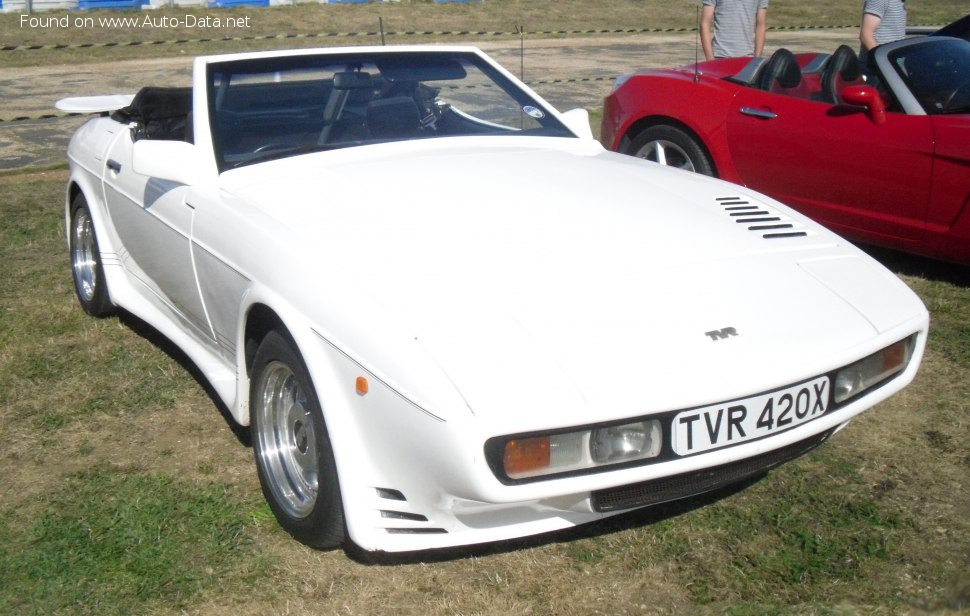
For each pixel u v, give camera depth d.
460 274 2.51
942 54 5.04
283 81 3.63
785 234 3.03
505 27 20.98
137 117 4.26
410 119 3.74
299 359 2.59
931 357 4.04
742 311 2.53
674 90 5.72
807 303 2.64
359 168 3.28
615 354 2.29
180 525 2.83
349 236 2.73
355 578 2.59
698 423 2.28
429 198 2.97
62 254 5.62
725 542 2.76
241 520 2.86
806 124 5.07
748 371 2.34
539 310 2.39
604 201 3.04
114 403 3.68
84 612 2.45
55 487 3.07
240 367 2.98
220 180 3.28
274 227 2.86
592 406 2.16
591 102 11.13
